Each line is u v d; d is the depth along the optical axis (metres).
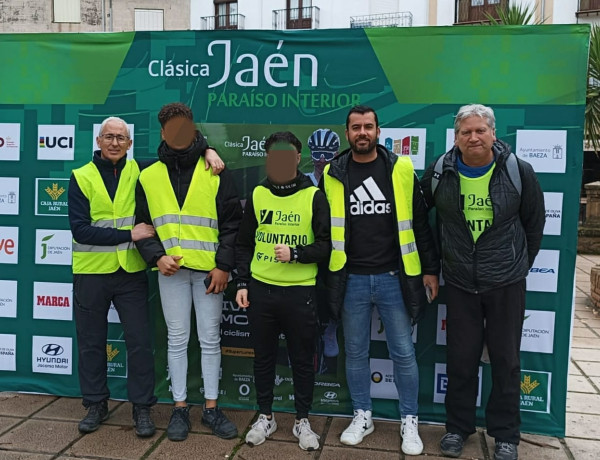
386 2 15.98
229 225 2.95
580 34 2.92
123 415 3.25
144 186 2.92
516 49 2.98
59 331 3.50
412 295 2.75
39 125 3.41
